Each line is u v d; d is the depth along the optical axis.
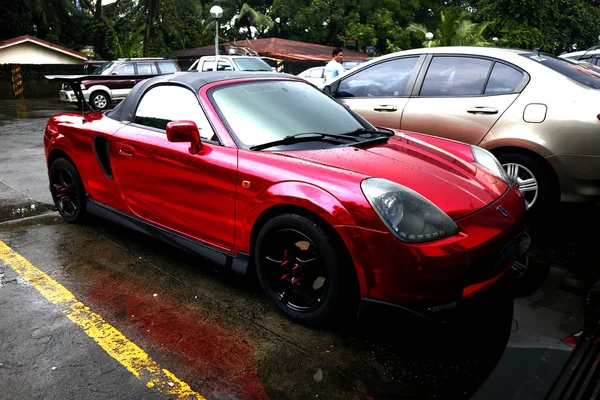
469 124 4.16
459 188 2.54
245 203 2.66
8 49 21.95
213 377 2.19
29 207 4.60
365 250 2.24
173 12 29.14
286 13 33.28
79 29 27.27
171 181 3.06
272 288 2.70
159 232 3.28
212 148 2.87
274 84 3.35
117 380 2.18
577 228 4.04
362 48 32.53
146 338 2.49
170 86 3.28
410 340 2.46
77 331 2.55
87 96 14.02
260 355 2.34
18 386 2.14
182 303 2.84
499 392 2.07
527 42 24.70
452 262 2.19
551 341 2.43
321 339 2.47
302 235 2.47
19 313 2.74
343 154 2.71
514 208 2.65
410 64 4.65
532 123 3.87
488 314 2.69
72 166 3.91
